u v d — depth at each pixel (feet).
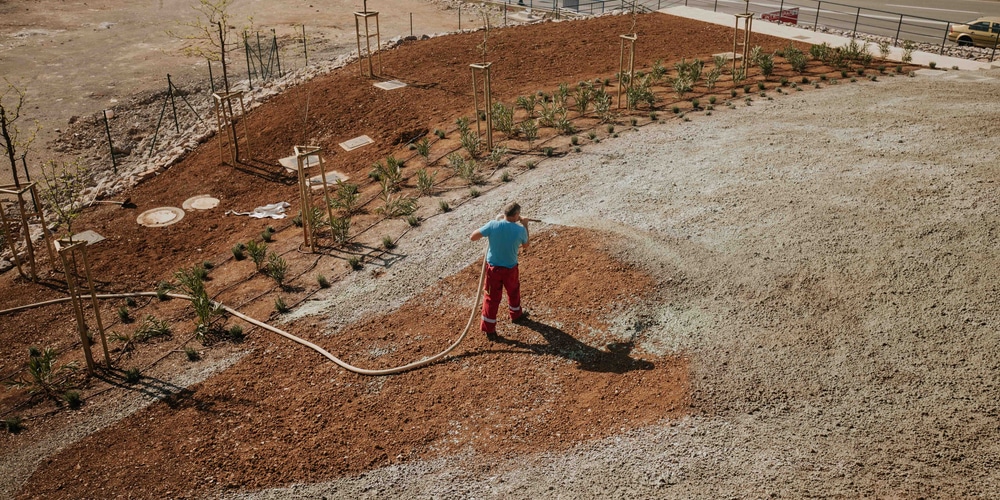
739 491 19.13
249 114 58.90
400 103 56.08
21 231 44.57
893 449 20.03
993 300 25.54
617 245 31.30
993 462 19.29
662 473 19.93
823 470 19.53
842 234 30.48
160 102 79.05
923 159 36.94
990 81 52.13
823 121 44.37
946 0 115.55
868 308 26.00
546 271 30.55
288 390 25.32
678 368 23.99
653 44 69.92
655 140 43.52
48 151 67.00
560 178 39.29
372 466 21.40
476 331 27.43
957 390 21.94
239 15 123.75
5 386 27.50
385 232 36.45
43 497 21.48
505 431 22.21
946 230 29.84
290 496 20.54
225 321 30.12
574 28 78.38
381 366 26.03
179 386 26.23
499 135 47.16
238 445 22.80
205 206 44.42
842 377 22.94
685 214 33.53
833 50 62.03
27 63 95.09
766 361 23.90
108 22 119.44
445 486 20.36
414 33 110.11
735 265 29.14
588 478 20.06
